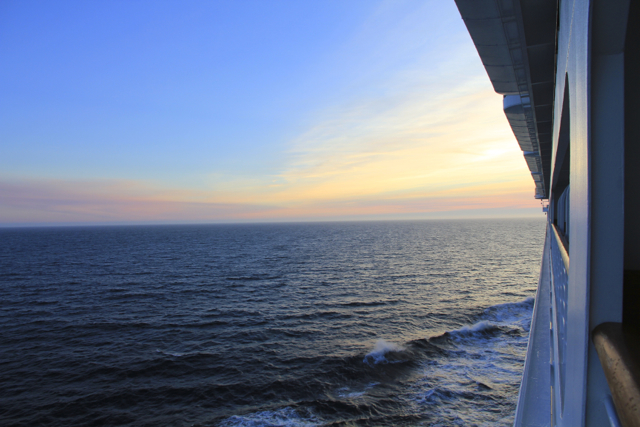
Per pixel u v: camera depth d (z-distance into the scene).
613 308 1.42
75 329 31.19
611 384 1.06
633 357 1.05
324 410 17.62
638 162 2.56
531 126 12.84
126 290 47.03
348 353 24.39
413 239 138.00
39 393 20.09
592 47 1.31
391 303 37.66
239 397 19.22
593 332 1.43
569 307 2.03
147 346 27.00
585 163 1.45
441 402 17.94
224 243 132.25
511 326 29.47
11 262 77.81
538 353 5.17
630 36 2.35
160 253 96.00
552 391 3.93
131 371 22.70
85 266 70.56
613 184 1.37
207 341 27.78
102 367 23.34
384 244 115.25
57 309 37.75
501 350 24.36
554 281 6.85
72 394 19.95
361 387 19.72
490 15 6.02
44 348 26.86
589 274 1.44
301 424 16.64
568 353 2.02
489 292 42.47
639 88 2.43
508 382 19.73
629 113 2.48
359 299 39.72
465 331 28.27
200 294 44.09
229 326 31.34
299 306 37.41
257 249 104.56
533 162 22.83
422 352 24.25
